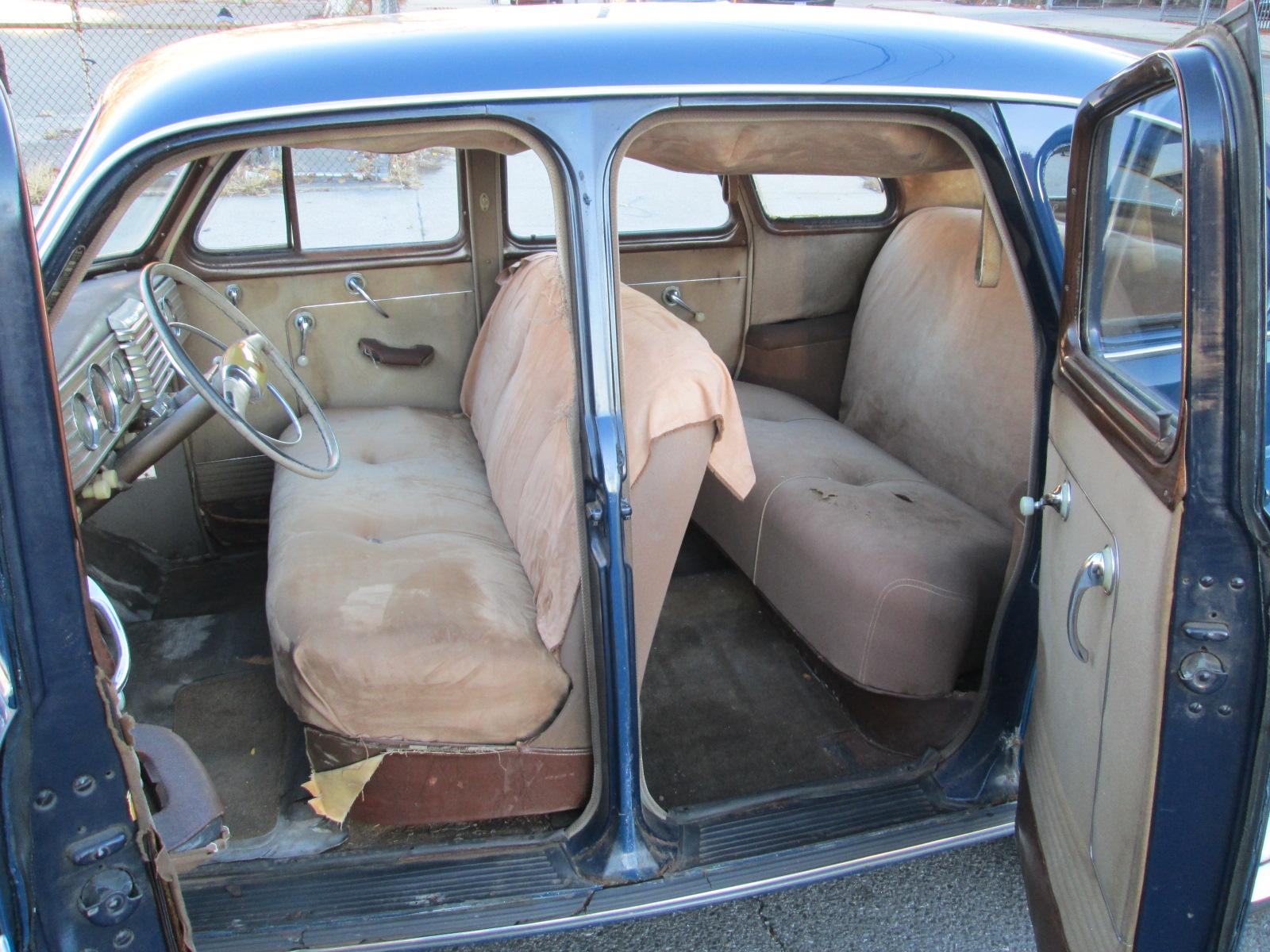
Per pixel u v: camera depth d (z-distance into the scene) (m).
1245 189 0.96
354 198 2.81
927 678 2.08
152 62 1.56
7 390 0.92
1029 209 1.64
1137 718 1.14
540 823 1.89
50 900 1.02
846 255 3.40
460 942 1.58
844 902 2.05
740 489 1.81
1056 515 1.60
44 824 1.00
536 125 1.44
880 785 1.93
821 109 1.55
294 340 2.89
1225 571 1.02
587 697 1.78
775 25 1.59
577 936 1.97
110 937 1.06
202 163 2.61
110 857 1.04
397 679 1.70
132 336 2.09
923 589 2.04
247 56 1.44
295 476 2.56
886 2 18.86
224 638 2.58
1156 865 1.12
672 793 2.10
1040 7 19.38
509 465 2.36
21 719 0.97
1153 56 1.15
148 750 1.37
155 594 2.78
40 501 0.95
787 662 2.57
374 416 2.94
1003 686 1.90
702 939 1.96
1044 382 1.71
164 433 1.78
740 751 2.23
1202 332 0.98
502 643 1.77
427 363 3.06
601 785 1.72
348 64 1.41
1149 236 1.30
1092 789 1.31
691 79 1.47
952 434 2.67
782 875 1.71
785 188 3.26
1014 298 2.52
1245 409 0.98
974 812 1.86
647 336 1.84
